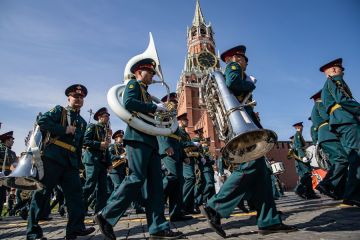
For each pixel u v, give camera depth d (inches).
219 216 146.0
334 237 120.3
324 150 264.8
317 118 269.9
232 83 148.3
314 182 596.7
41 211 179.2
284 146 1722.4
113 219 145.9
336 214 190.4
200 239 147.2
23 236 209.6
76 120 198.5
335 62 219.0
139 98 160.7
